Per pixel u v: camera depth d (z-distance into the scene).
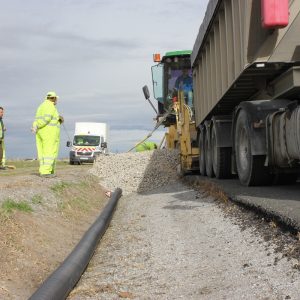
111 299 3.50
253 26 5.43
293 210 4.59
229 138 8.84
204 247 4.68
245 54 5.50
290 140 5.84
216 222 5.68
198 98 10.77
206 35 8.57
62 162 30.08
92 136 26.56
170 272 4.03
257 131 6.59
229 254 4.27
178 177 12.23
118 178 12.43
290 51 5.41
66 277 3.62
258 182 6.97
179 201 8.12
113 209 7.92
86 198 8.62
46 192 7.02
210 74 8.77
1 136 13.80
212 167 9.62
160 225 6.10
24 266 4.13
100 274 4.20
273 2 5.00
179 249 4.75
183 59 14.62
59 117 9.00
